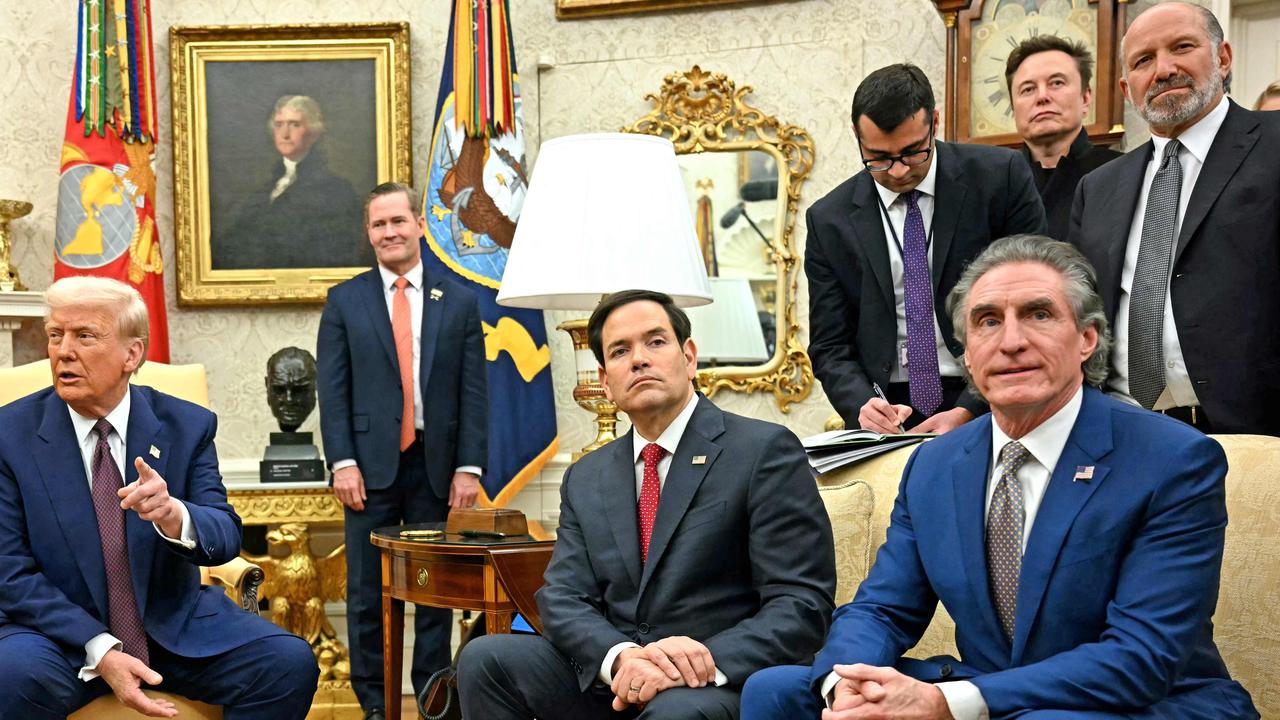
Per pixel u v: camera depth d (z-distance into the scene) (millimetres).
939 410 3307
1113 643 1934
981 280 2141
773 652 2439
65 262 5113
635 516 2713
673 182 3473
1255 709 2170
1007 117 4660
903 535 2338
